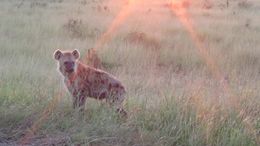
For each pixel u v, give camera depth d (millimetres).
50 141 8523
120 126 8969
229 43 23719
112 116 9438
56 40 22469
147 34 24625
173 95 10234
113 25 29078
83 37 24203
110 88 10297
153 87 14344
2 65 16219
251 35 26156
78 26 26219
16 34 23922
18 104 9781
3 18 29844
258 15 36938
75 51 10625
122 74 16578
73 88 10297
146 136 8742
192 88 13188
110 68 17719
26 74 14539
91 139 8570
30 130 8797
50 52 19641
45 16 32312
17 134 8750
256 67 19281
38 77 14516
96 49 20000
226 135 8641
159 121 9227
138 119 9414
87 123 9250
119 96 10281
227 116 9398
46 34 24438
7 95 10211
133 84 14219
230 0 53250
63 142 8484
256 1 50875
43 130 8891
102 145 8477
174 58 19984
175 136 8695
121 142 8617
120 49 20328
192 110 9445
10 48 19875
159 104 10055
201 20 32906
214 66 18516
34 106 9742
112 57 18828
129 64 18469
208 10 41219
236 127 9031
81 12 36656
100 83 10297
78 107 10000
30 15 32750
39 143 8445
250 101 10961
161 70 18234
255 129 9195
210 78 16875
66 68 10266
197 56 20203
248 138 8594
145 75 16828
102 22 30156
